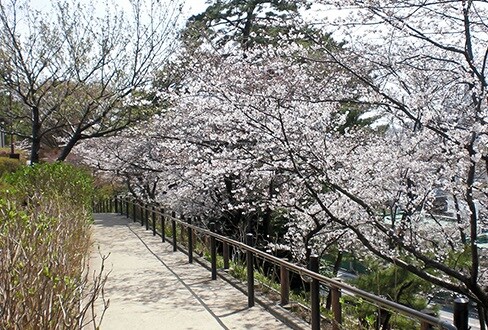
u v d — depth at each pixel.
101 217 21.09
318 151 8.16
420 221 8.33
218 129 11.07
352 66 8.17
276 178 10.93
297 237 11.24
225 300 7.12
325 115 8.69
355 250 10.41
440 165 7.19
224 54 12.24
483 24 6.98
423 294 8.18
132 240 13.73
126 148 18.03
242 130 9.81
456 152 6.57
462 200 7.52
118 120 18.19
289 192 10.29
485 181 7.78
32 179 10.49
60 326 3.20
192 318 6.23
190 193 13.77
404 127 8.32
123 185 24.19
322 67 9.28
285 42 9.54
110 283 8.30
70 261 5.22
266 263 10.95
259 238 13.43
